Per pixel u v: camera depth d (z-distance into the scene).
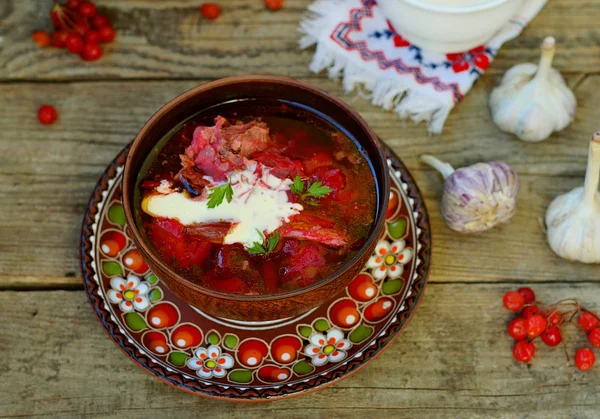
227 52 0.67
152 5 0.68
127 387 0.57
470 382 0.58
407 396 0.58
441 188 0.64
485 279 0.61
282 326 0.56
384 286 0.57
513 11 0.63
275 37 0.68
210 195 0.52
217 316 0.53
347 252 0.52
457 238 0.62
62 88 0.65
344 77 0.66
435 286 0.61
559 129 0.65
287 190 0.52
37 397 0.56
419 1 0.61
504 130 0.65
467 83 0.65
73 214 0.62
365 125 0.53
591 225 0.60
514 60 0.67
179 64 0.67
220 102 0.55
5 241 0.61
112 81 0.66
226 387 0.53
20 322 0.58
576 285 0.61
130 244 0.57
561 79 0.65
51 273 0.60
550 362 0.59
